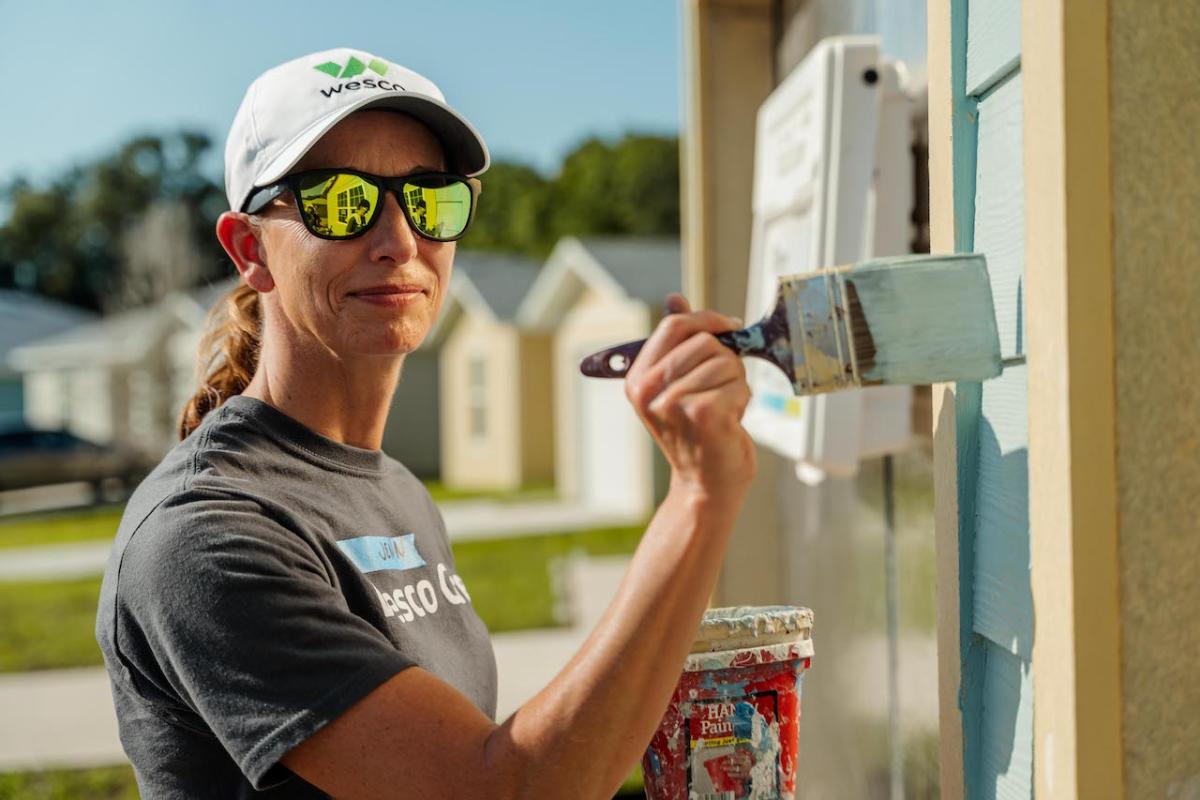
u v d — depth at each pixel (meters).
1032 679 1.10
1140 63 0.97
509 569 10.50
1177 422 0.98
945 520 1.32
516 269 20.23
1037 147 1.02
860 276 1.05
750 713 1.23
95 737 5.62
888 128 1.87
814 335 1.05
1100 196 0.97
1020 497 1.16
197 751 1.22
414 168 1.41
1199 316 0.98
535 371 18.38
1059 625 0.99
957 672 1.29
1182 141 0.98
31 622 8.88
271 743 1.07
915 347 1.05
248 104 1.40
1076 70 0.96
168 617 1.13
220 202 42.12
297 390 1.44
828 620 2.50
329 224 1.35
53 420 26.92
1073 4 0.97
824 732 2.54
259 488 1.29
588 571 10.22
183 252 25.97
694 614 1.00
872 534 2.19
